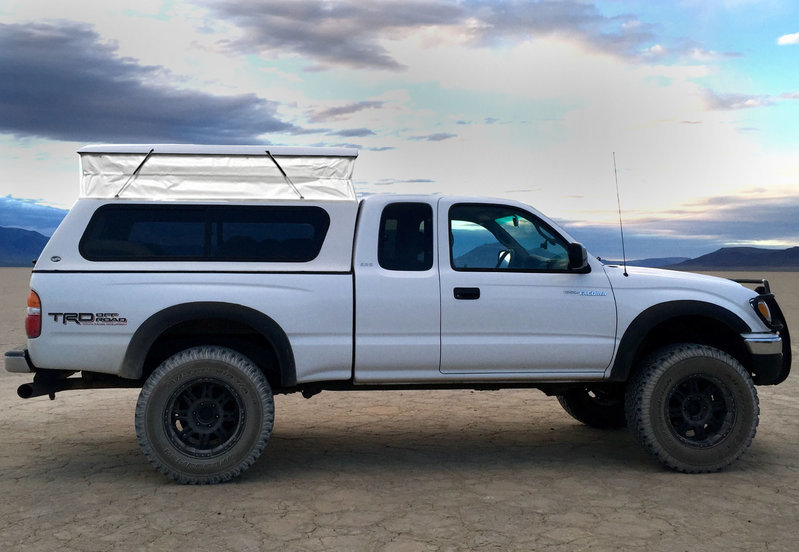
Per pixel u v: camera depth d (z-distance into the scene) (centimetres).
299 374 524
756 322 566
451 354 538
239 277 519
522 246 562
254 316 515
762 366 564
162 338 542
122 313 506
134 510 454
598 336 551
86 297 506
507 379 548
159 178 530
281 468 555
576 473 541
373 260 537
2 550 387
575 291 551
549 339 546
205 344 548
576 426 708
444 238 548
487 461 576
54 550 387
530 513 446
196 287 514
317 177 542
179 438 517
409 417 750
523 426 707
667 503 467
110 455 594
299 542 398
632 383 558
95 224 520
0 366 1109
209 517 440
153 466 513
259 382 512
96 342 505
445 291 537
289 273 525
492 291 542
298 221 538
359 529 418
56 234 515
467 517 439
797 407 787
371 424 715
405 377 538
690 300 560
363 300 528
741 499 476
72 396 869
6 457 587
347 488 502
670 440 539
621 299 555
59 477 529
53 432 679
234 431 514
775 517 439
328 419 739
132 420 732
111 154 525
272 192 537
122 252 518
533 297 545
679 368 542
